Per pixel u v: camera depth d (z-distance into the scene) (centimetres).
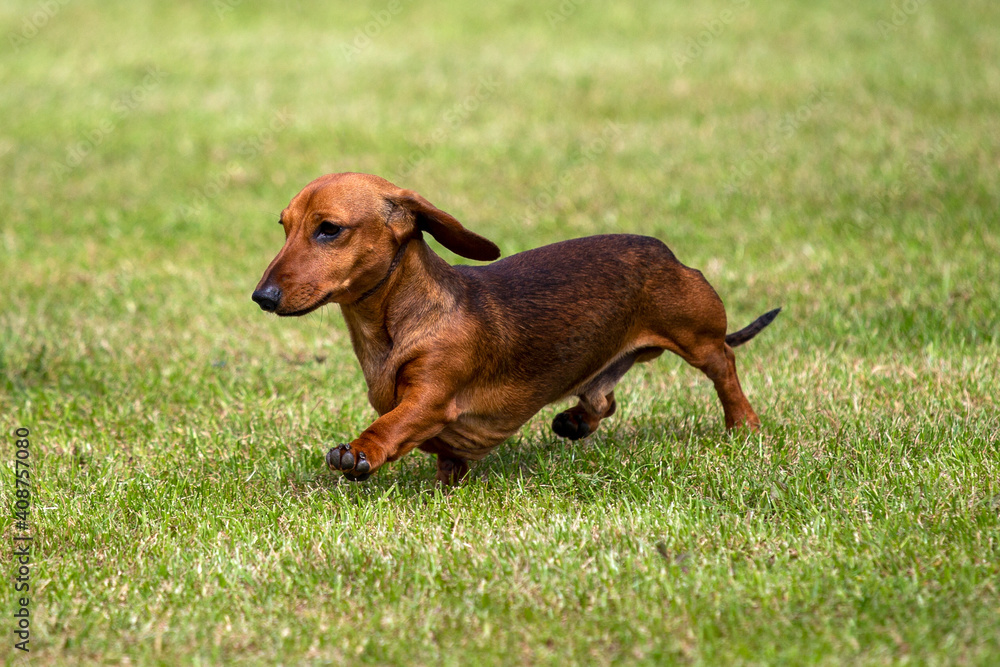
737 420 845
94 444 881
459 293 712
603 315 756
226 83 2459
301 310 656
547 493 742
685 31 2791
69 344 1134
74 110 2280
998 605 557
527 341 729
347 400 956
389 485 786
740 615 562
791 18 2861
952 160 1667
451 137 2017
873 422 836
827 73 2298
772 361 1024
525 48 2686
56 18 3100
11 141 2088
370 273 677
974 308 1103
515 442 863
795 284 1241
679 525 671
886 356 1005
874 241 1362
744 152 1828
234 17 3098
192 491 774
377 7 3183
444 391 698
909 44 2500
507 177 1786
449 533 682
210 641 567
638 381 989
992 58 2314
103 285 1359
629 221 1530
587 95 2258
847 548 628
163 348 1134
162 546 680
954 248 1295
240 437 883
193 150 2012
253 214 1666
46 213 1691
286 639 562
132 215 1680
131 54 2738
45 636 572
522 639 556
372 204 668
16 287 1352
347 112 2200
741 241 1409
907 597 571
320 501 747
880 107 2014
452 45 2755
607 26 2878
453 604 592
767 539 652
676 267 798
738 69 2386
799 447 801
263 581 632
